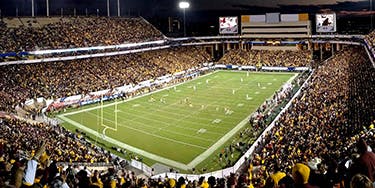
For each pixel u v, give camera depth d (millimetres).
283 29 97188
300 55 90000
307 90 53000
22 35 65250
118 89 64312
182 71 81688
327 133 29266
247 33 102062
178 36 101750
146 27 90375
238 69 90812
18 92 53844
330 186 7125
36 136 31859
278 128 37938
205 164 33906
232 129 43938
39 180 8578
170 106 55875
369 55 56469
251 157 33875
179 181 11492
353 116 32844
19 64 61938
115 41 78000
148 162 34625
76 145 34188
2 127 32031
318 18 90438
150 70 77000
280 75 80188
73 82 62219
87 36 74500
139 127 45594
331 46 95625
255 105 55094
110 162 32062
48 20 74125
